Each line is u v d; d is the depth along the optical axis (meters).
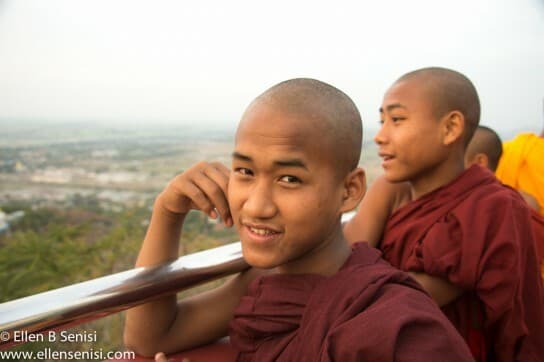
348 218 1.77
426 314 0.73
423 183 1.54
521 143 2.30
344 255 0.97
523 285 1.38
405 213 1.53
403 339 0.71
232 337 1.00
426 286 1.34
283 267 0.96
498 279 1.28
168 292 0.95
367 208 1.68
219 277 1.06
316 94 0.85
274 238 0.83
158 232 1.04
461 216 1.36
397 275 0.87
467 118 1.52
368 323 0.73
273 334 0.92
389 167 1.54
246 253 0.85
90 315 0.82
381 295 0.83
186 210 1.04
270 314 0.92
